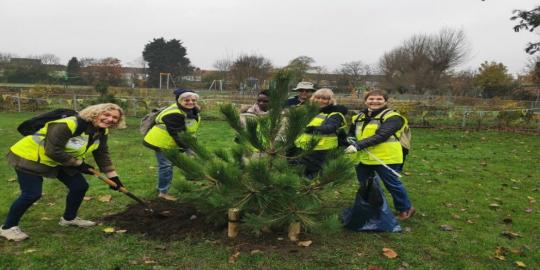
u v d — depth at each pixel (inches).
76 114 159.5
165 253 151.0
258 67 1387.8
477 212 212.1
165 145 203.8
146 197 220.8
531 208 221.1
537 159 376.8
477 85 1614.2
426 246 165.0
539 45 1051.3
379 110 186.1
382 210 176.2
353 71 1939.0
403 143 193.6
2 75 1872.5
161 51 2342.5
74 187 166.7
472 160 364.5
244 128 152.9
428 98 1243.2
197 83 2070.6
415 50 1713.8
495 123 641.0
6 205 205.9
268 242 160.4
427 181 277.1
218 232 168.1
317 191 153.1
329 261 148.3
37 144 153.3
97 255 148.7
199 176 151.6
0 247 153.3
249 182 148.8
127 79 2057.1
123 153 362.9
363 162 186.9
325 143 181.6
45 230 171.0
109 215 189.2
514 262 154.3
